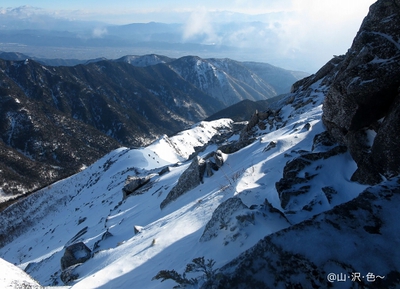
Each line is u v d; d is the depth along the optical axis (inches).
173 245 291.3
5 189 4859.7
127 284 245.9
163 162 3122.5
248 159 524.1
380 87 263.1
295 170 321.4
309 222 141.0
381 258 123.3
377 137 258.1
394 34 271.3
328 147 345.1
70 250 581.3
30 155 6796.3
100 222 1108.5
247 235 208.1
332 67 1055.6
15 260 1888.5
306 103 905.5
